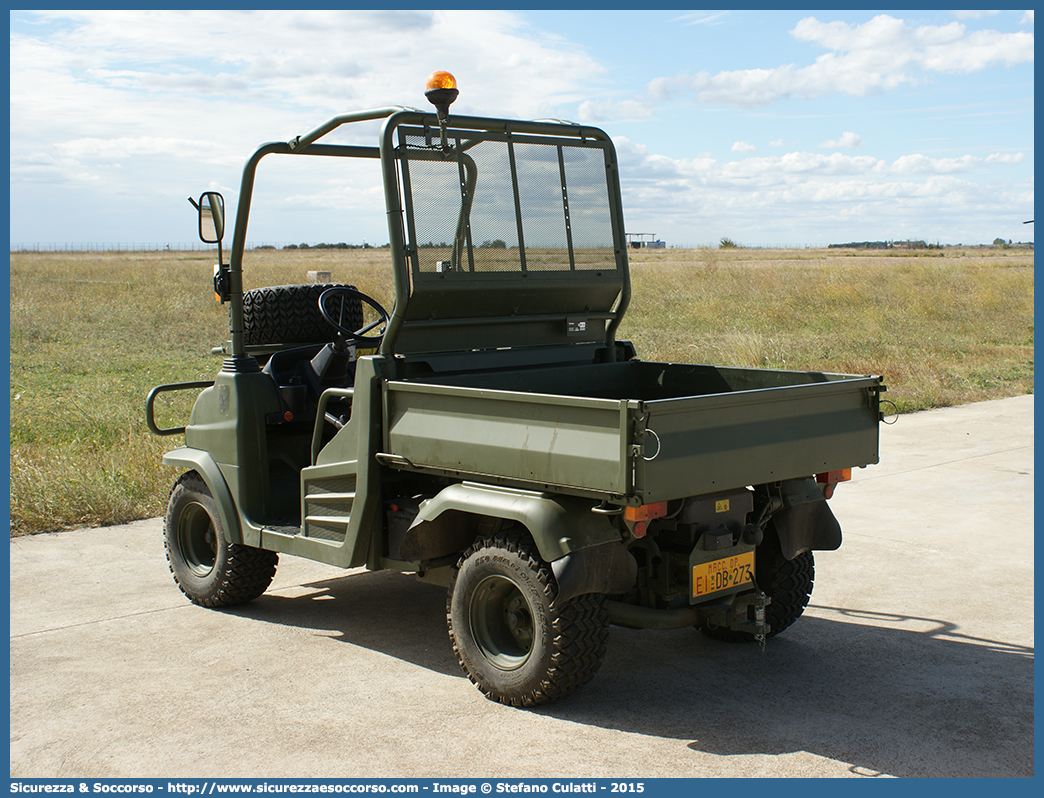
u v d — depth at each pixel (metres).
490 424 3.86
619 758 3.44
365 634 4.83
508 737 3.61
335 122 4.75
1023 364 14.54
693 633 4.83
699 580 3.91
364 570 6.04
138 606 5.25
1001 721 3.74
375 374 4.30
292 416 5.22
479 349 4.74
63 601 5.31
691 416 3.55
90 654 4.52
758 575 4.59
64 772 3.36
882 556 5.99
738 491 4.04
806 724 3.72
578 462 3.53
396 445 4.22
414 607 5.28
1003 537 6.38
